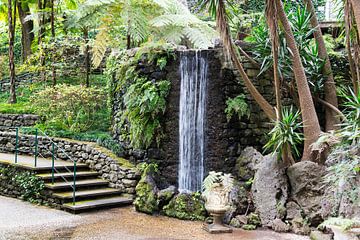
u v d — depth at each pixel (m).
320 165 6.13
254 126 7.50
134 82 7.78
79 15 7.84
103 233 5.52
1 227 5.59
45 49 10.80
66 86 9.77
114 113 8.57
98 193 7.05
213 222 5.97
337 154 5.48
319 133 6.32
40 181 7.05
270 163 6.35
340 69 7.90
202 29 7.95
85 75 10.80
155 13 8.13
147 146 7.64
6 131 9.98
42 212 6.49
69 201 6.73
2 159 8.10
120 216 6.44
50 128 9.24
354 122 5.50
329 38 8.78
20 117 10.12
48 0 12.46
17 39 16.05
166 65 7.63
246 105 7.30
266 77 7.47
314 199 5.93
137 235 5.50
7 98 11.90
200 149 7.44
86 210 6.59
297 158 6.85
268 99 7.45
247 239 5.42
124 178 7.32
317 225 5.77
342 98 7.56
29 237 5.20
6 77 13.17
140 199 6.74
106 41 8.11
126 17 7.50
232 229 5.87
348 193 5.06
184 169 7.50
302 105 6.37
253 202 6.34
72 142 8.34
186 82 7.56
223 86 7.39
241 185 6.71
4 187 7.65
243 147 7.43
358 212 4.98
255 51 7.21
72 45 10.73
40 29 12.38
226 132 7.34
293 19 7.05
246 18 9.30
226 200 5.89
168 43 7.74
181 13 8.32
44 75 11.22
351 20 6.10
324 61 7.11
